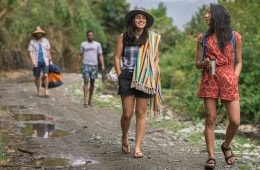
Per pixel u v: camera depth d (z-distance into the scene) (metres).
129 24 7.86
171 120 12.29
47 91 15.98
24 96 15.96
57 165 7.46
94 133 10.09
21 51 26.19
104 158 7.92
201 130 11.02
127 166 7.41
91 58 14.38
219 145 9.18
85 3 31.25
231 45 7.18
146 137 9.94
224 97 7.17
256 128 11.44
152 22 7.86
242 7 14.13
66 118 11.97
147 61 7.77
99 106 14.43
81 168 7.30
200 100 13.66
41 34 15.96
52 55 30.06
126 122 8.07
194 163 7.69
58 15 28.67
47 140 9.26
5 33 24.22
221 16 7.14
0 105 13.70
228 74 7.17
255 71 12.87
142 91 7.83
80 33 30.80
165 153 8.38
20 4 17.30
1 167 7.28
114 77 8.19
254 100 12.32
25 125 10.84
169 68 27.69
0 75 23.56
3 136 9.51
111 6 38.91
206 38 7.27
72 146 8.79
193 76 16.20
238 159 8.01
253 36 13.38
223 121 12.32
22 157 7.91
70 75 26.30
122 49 7.89
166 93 20.61
